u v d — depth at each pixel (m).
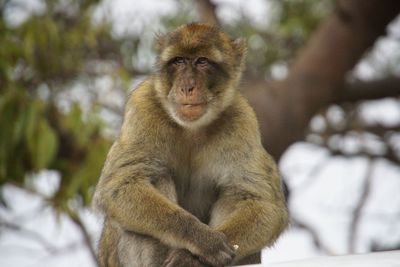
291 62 28.59
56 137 21.25
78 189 21.67
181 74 14.08
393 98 29.25
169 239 13.02
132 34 26.03
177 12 26.72
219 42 14.55
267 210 13.80
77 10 24.14
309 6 29.33
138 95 14.46
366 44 26.53
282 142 25.59
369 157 29.09
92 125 21.22
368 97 28.34
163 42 14.80
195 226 12.91
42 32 22.06
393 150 30.09
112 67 25.28
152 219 13.20
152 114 14.20
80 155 22.83
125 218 13.53
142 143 14.12
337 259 9.63
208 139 14.27
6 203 22.12
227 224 13.47
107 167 14.25
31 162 21.75
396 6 25.94
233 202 14.16
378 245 25.12
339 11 26.28
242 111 14.45
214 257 12.63
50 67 23.03
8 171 21.73
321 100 26.45
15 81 22.09
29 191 22.16
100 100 23.83
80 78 24.05
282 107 25.53
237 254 13.31
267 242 13.69
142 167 13.97
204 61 14.20
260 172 14.20
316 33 27.25
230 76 14.49
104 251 14.99
